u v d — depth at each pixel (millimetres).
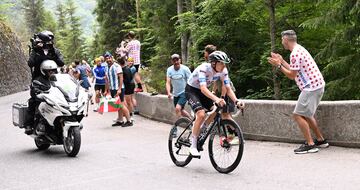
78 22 76312
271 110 9039
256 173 6750
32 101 8969
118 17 40219
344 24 12219
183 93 10633
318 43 15250
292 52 7805
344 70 12375
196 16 19031
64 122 8422
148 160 8055
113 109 12391
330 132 8156
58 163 8023
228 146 6809
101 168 7531
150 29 28906
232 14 16453
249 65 16766
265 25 16406
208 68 6883
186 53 22984
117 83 12852
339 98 12414
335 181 6070
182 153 7480
